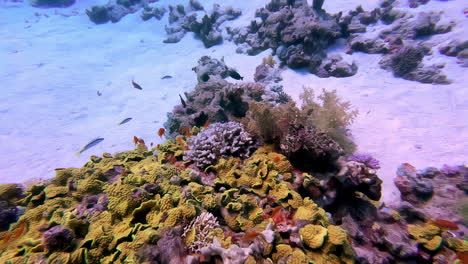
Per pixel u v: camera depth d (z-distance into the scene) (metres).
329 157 3.39
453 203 4.03
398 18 10.49
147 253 2.19
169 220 2.48
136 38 17.45
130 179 3.29
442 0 10.70
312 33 9.73
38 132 8.65
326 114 5.18
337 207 3.36
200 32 15.05
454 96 6.73
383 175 5.05
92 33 18.64
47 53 15.12
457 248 2.81
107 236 2.55
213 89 7.89
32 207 3.55
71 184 3.73
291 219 2.70
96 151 7.62
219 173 3.52
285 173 3.37
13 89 11.28
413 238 2.98
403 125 6.20
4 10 22.27
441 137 5.61
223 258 2.09
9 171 6.93
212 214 2.60
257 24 13.35
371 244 3.04
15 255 2.64
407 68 8.05
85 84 11.99
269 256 2.26
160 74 12.45
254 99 7.50
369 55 9.56
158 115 9.28
